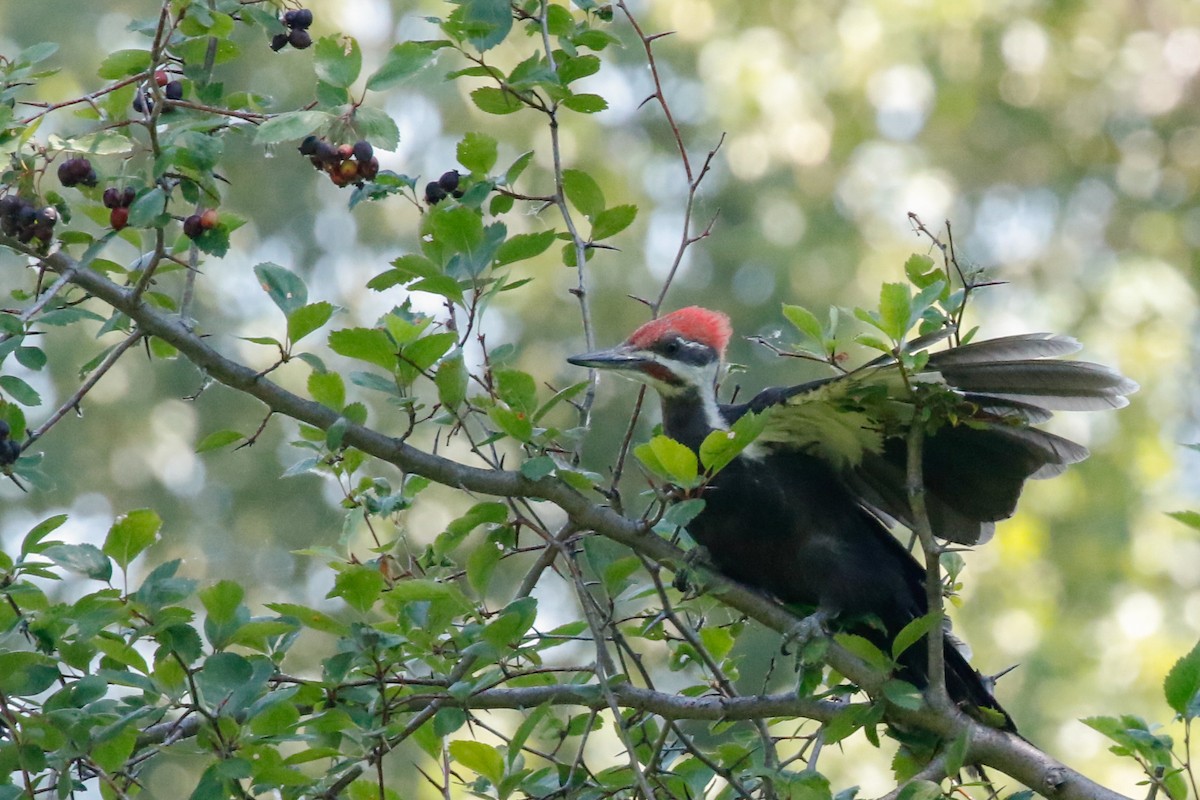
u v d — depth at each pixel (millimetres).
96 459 26109
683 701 8953
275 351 26719
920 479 8820
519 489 8688
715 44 25891
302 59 25281
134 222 8086
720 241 26141
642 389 9078
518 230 26031
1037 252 26625
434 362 8445
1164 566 23859
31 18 25828
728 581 10172
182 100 9023
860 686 9289
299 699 8352
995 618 23500
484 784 8891
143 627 7809
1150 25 26672
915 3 25547
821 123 25750
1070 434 24453
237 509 26422
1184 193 26922
